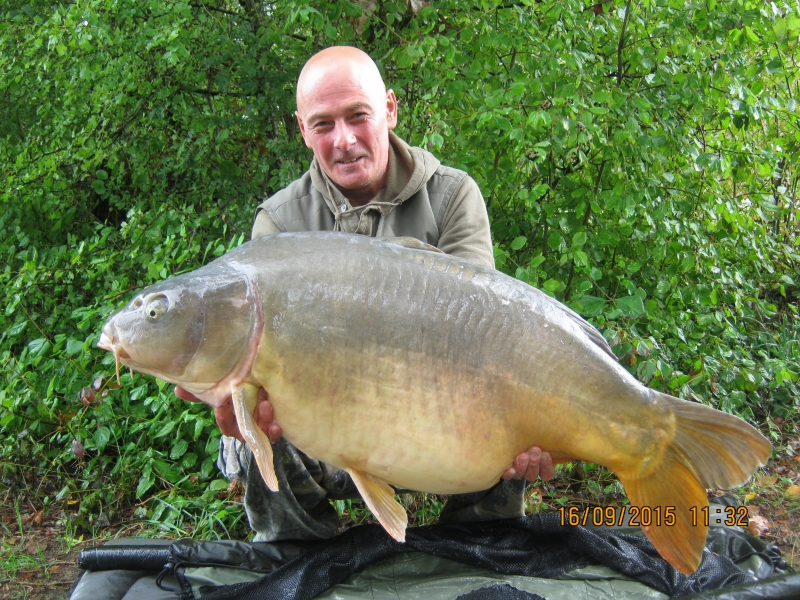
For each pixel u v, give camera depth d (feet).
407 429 5.39
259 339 5.31
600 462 5.65
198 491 9.70
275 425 5.57
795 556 8.67
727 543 7.25
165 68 12.89
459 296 5.44
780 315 15.90
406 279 5.43
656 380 10.67
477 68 11.06
